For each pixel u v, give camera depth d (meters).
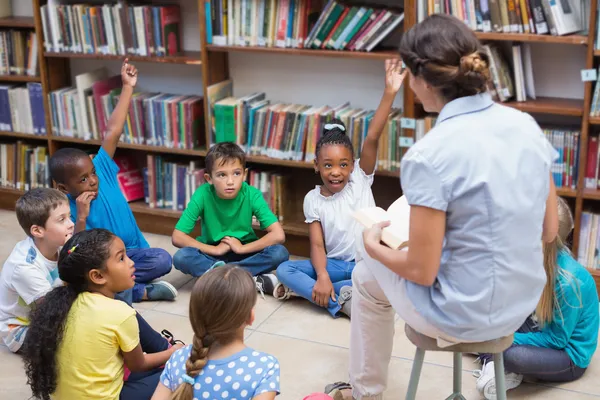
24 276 2.52
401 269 1.58
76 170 2.87
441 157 1.49
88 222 3.04
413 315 1.72
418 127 3.17
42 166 4.04
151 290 3.08
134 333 2.07
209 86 3.52
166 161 3.75
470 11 2.95
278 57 3.63
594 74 2.81
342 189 3.06
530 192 1.54
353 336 2.11
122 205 3.14
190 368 1.67
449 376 2.50
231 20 3.38
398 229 1.71
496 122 1.53
